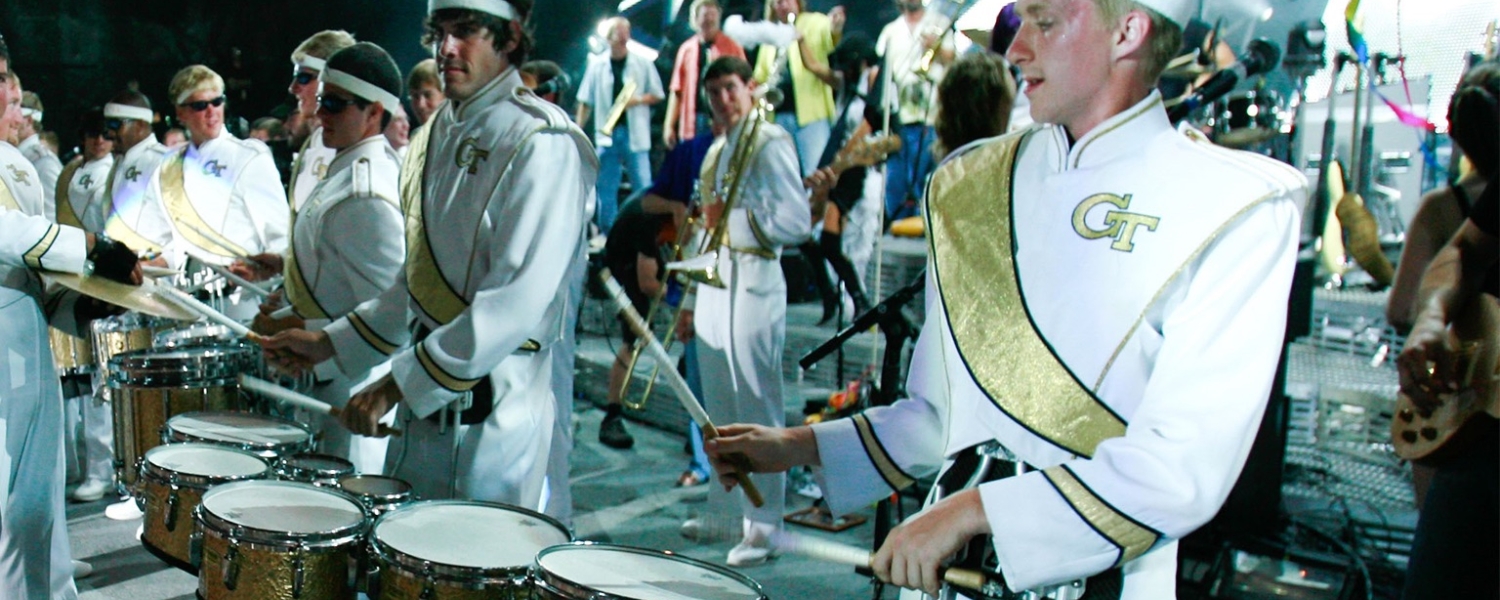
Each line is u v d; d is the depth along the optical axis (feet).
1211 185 3.99
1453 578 6.71
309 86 12.59
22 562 8.75
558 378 12.41
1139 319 4.01
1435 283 6.91
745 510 12.31
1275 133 10.39
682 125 19.63
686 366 15.37
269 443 8.65
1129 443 3.87
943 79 9.72
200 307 8.46
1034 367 4.23
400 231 9.62
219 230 15.23
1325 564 9.69
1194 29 10.11
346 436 10.17
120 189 16.10
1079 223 4.22
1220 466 3.76
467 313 7.21
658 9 21.72
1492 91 7.95
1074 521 3.87
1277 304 3.86
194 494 7.29
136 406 9.66
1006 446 4.35
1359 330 11.18
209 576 6.35
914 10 14.87
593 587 5.15
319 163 12.44
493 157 7.49
